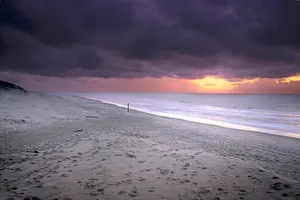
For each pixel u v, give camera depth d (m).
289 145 9.55
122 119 17.70
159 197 3.64
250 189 4.01
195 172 4.93
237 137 11.27
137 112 25.08
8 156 6.12
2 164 5.42
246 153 7.95
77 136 9.45
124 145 7.46
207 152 7.18
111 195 3.67
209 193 3.84
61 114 18.20
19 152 6.69
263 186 4.14
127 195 3.69
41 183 4.15
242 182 4.35
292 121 19.89
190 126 14.85
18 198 3.49
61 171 4.86
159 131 12.23
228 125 16.92
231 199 3.61
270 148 8.94
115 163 5.44
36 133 10.15
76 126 12.74
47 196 3.59
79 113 20.50
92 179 4.39
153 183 4.25
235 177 4.63
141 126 14.01
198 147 8.34
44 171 4.87
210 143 9.46
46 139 8.82
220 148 8.54
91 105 34.19
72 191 3.80
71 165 5.29
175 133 11.77
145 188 4.00
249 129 14.91
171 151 6.87
